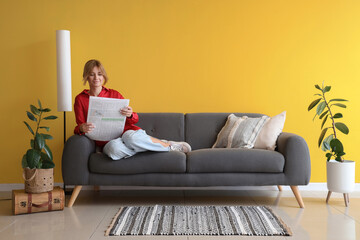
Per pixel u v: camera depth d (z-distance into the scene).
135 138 3.00
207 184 3.07
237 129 3.45
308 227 2.51
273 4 3.88
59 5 3.88
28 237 2.30
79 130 3.16
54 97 3.90
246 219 2.64
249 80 3.91
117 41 3.91
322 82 3.75
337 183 3.14
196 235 2.33
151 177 3.06
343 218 2.74
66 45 3.58
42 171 2.90
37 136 3.03
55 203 2.95
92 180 3.06
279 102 3.89
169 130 3.66
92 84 3.27
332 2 3.87
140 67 3.91
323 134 3.35
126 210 2.90
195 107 3.92
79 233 2.37
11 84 3.88
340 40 3.87
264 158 3.02
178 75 3.92
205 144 3.65
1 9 3.87
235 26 3.90
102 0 3.90
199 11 3.90
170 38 3.91
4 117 3.89
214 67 3.91
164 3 3.90
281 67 3.89
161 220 2.62
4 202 3.29
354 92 3.86
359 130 3.85
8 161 3.88
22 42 3.88
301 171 3.03
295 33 3.88
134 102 3.92
